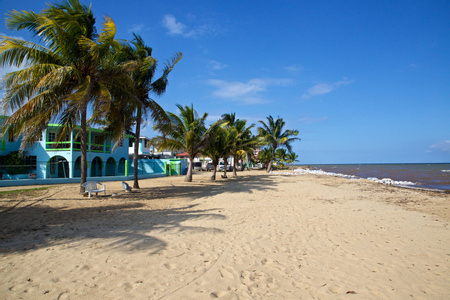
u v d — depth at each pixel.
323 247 5.30
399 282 3.84
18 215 7.41
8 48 8.73
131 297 3.14
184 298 3.17
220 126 20.31
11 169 19.22
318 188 16.31
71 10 10.18
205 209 8.83
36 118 9.55
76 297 3.09
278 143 38.88
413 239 5.95
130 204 9.60
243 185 17.80
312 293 3.45
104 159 24.47
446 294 3.51
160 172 30.88
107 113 12.12
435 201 12.12
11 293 3.12
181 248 4.89
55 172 21.66
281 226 6.80
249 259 4.53
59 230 5.93
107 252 4.55
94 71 10.78
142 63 12.45
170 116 17.92
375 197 13.20
